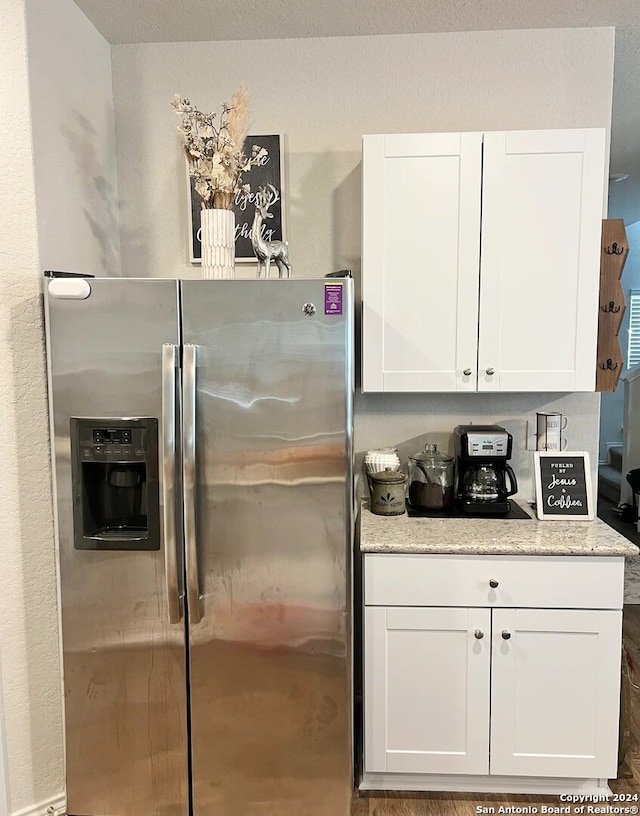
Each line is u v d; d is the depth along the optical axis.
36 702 2.01
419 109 2.46
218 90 2.50
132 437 1.84
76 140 2.20
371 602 2.08
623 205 5.63
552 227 2.16
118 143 2.54
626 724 2.20
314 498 1.87
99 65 2.40
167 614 1.89
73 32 2.17
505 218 2.17
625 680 2.20
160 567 1.88
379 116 2.48
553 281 2.19
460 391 2.24
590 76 2.40
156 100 2.52
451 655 2.08
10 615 1.95
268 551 1.88
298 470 1.86
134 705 1.94
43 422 1.97
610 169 4.48
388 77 2.46
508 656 2.07
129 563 1.89
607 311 2.24
